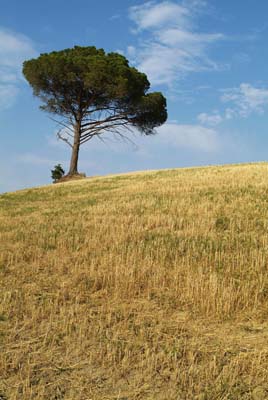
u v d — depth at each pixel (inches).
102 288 325.4
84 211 656.4
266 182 751.1
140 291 318.7
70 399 186.7
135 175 1277.1
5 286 335.0
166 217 534.3
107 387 195.5
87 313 278.4
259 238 424.5
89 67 1523.1
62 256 408.8
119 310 284.0
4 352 226.7
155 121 1732.3
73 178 1664.6
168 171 1291.8
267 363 208.5
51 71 1533.0
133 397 187.2
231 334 246.1
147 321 265.1
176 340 236.5
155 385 194.9
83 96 1669.5
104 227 502.9
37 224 576.4
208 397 182.2
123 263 369.4
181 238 443.2
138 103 1637.6
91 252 417.1
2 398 185.5
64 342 237.8
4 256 413.1
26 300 300.5
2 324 262.8
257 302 283.7
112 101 1658.5
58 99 1658.5
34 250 431.5
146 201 673.0
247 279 321.1
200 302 285.6
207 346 230.5
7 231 544.7
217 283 304.0
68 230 516.4
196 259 375.2
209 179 870.4
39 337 244.7
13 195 1093.1
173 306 288.2
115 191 895.7
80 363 216.1
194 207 588.4
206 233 456.4
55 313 278.4
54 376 204.8
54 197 959.6
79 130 1715.1
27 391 190.1
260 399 183.6
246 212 537.3
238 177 849.5
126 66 1636.3
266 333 246.7
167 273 346.0
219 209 563.8
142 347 229.1
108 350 222.7
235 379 195.9
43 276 359.3
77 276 347.6
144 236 459.5
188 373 199.9
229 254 382.6
